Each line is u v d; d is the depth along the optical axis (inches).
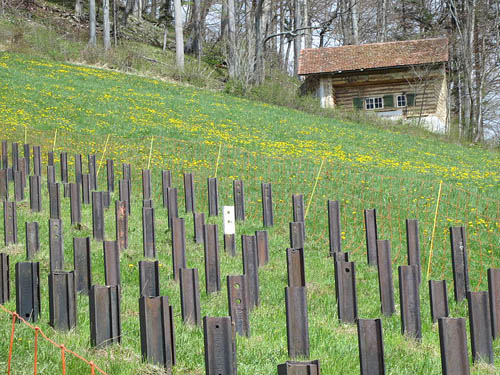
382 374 199.9
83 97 1115.3
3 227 426.0
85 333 247.0
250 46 1678.2
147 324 218.2
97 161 698.2
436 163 962.7
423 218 544.4
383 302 305.9
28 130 824.3
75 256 303.4
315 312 303.3
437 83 1582.2
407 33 2172.7
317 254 429.4
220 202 568.1
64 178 585.6
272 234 471.8
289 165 743.7
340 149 963.3
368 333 200.8
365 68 1553.9
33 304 258.2
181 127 964.6
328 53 1631.4
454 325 197.9
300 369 175.0
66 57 1603.1
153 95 1253.7
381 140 1135.6
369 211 403.2
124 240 399.9
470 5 1700.3
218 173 676.7
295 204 462.0
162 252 405.4
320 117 1347.2
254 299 307.6
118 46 1871.3
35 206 481.7
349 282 283.1
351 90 1621.6
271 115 1233.4
